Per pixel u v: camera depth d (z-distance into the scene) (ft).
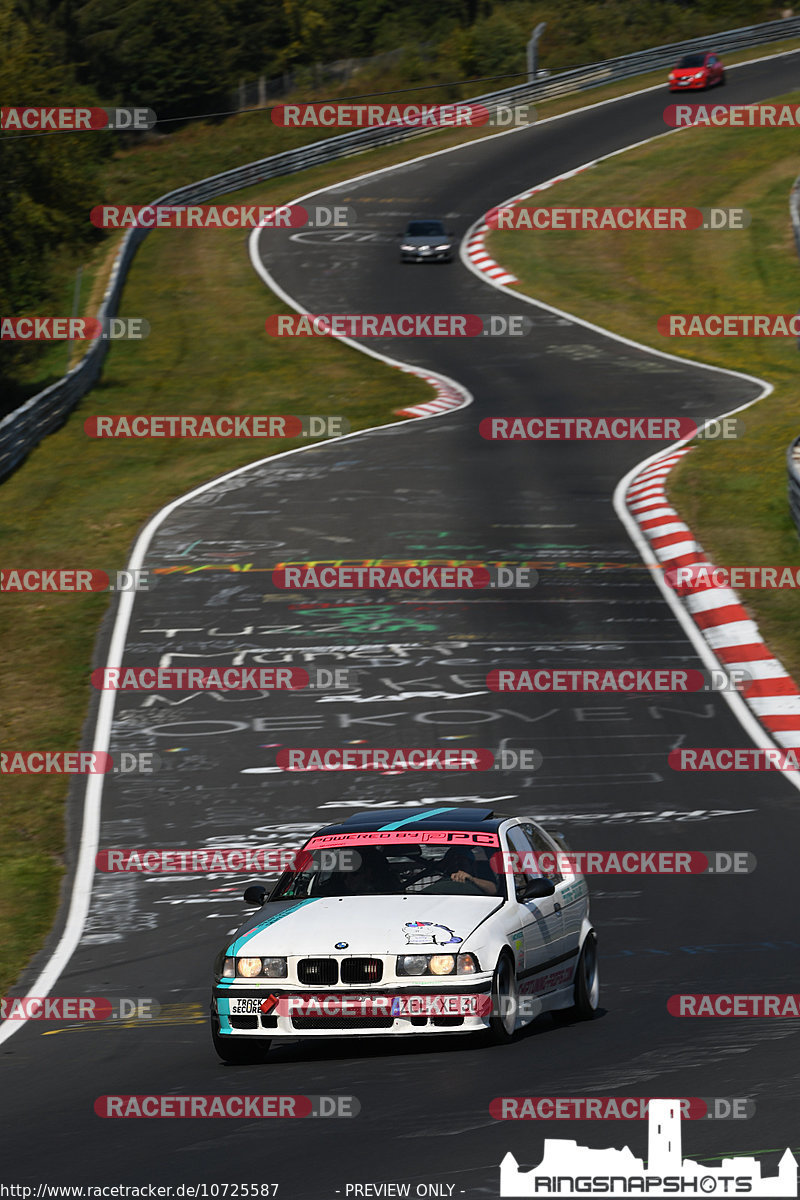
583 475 407.23
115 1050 130.11
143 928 175.63
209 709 256.73
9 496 411.13
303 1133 94.63
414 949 115.24
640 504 375.25
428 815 136.67
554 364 551.59
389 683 263.70
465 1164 84.53
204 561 343.87
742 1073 101.71
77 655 287.89
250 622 300.61
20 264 609.42
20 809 221.25
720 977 138.92
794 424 442.50
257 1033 116.67
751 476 392.27
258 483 414.82
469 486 400.26
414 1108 98.43
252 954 117.80
